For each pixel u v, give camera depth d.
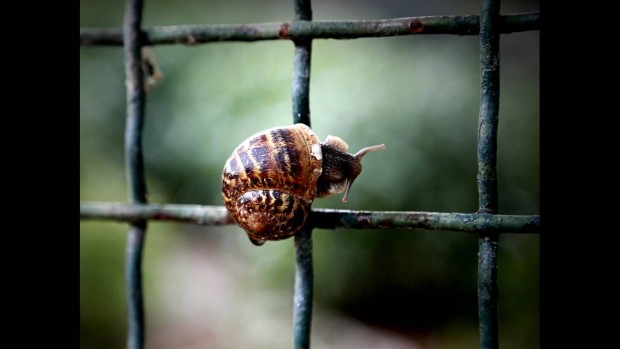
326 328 0.62
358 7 0.83
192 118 0.75
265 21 0.83
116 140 0.80
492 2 0.26
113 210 0.30
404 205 0.60
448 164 0.60
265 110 0.70
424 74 0.64
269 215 0.29
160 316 0.64
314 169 0.29
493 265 0.26
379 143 0.61
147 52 0.31
